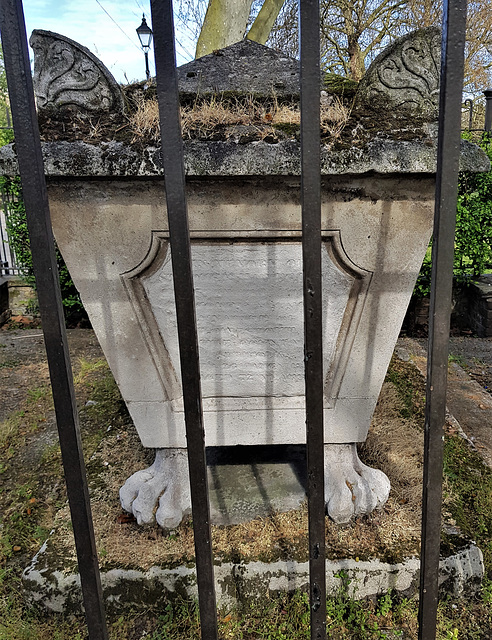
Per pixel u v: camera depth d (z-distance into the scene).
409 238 1.42
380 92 1.34
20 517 2.08
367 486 1.72
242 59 1.61
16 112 0.90
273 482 1.92
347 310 1.53
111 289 1.50
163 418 1.68
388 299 1.50
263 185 1.36
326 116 1.33
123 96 1.36
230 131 1.30
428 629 1.14
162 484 1.77
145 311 1.54
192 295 0.97
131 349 1.58
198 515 1.04
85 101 1.34
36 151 0.92
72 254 1.46
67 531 1.71
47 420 2.99
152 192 1.38
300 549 1.58
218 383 1.64
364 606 1.55
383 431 2.32
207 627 1.11
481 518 1.86
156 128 1.31
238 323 1.55
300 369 1.61
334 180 1.35
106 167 1.28
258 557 1.56
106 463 2.10
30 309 5.44
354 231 1.41
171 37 0.87
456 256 4.87
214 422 1.69
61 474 2.38
